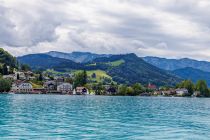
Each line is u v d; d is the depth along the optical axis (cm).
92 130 4034
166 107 10125
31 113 6294
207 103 15038
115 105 10381
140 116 6244
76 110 7519
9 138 3344
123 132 3903
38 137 3434
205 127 4584
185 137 3638
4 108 7444
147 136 3634
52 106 8881
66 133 3750
